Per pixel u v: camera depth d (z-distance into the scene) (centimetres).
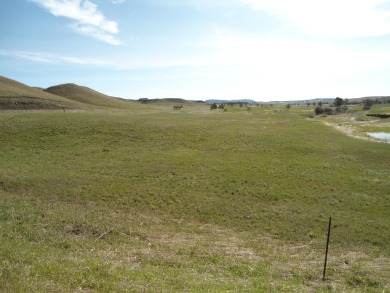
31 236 1346
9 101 7806
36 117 5112
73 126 4525
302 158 3531
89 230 1529
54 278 887
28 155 3206
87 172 2705
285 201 2239
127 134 4391
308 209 2094
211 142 4253
